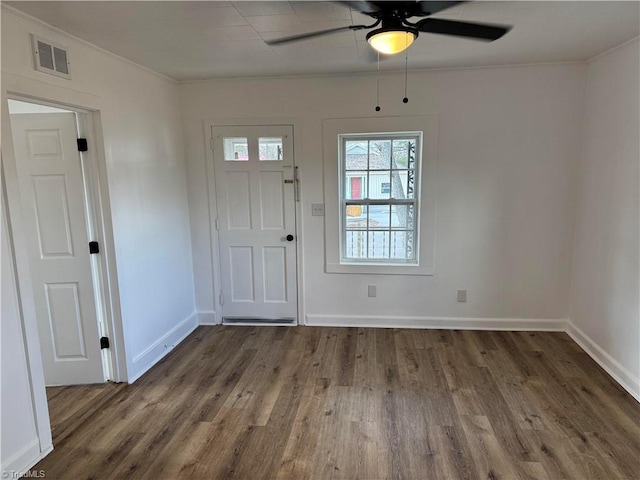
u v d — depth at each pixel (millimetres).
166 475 2121
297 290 4152
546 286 3828
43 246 2906
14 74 2117
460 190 3770
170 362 3445
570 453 2219
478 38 2086
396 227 4000
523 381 2988
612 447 2260
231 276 4203
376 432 2436
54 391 2990
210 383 3076
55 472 2150
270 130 3891
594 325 3340
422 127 3707
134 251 3195
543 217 3721
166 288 3689
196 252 4191
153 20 2279
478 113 3635
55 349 3031
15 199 2090
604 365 3158
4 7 2033
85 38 2541
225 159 3998
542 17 2369
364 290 4066
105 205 2895
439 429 2449
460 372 3141
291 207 4008
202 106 3924
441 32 2000
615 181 3037
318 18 2318
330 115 3799
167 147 3713
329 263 4055
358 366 3283
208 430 2490
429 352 3500
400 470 2123
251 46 2820
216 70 3486
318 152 3875
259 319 4238
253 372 3232
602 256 3219
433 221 3844
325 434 2428
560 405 2672
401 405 2711
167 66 3287
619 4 2178
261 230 4090
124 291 3062
